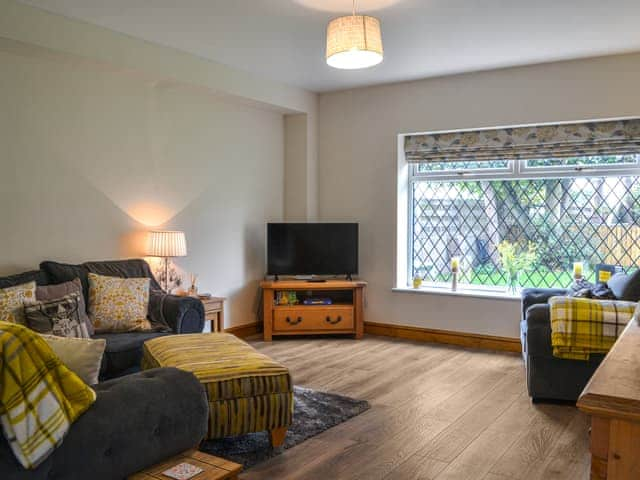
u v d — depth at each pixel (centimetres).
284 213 634
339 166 623
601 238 521
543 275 546
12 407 172
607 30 413
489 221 571
